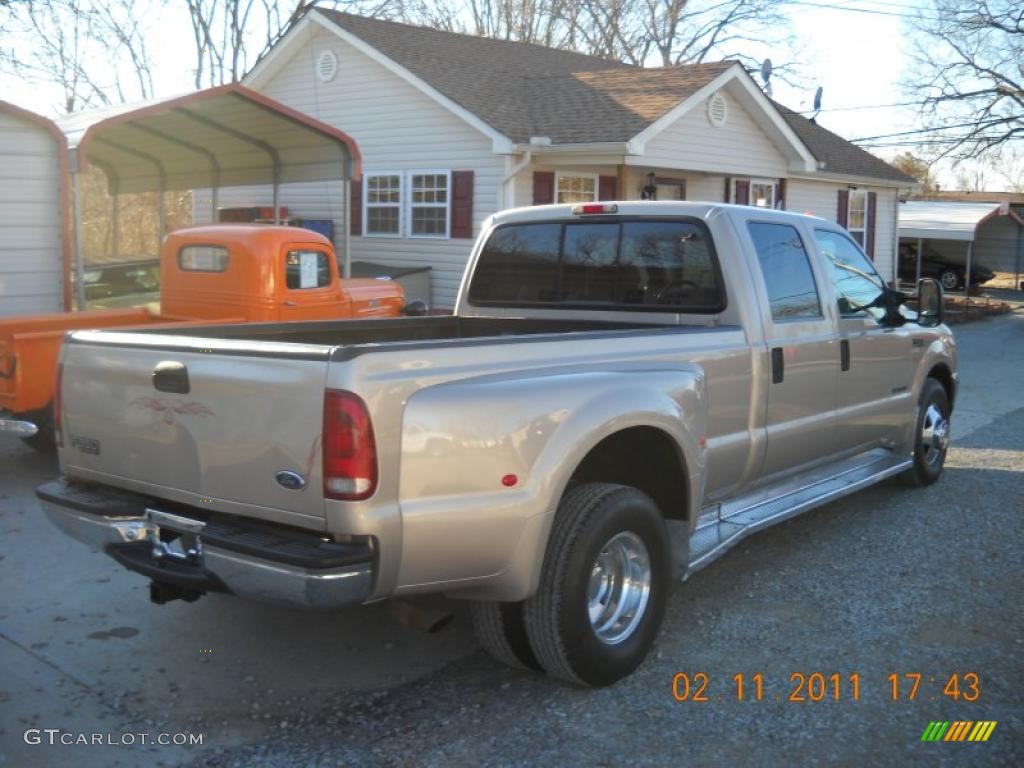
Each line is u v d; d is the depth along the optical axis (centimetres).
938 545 605
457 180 1642
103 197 2641
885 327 649
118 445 394
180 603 507
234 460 353
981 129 2870
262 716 390
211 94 1143
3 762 352
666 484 450
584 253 568
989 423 1043
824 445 592
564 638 389
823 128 2630
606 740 371
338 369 329
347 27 1752
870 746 366
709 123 1741
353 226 1812
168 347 373
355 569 332
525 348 389
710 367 480
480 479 358
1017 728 380
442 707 398
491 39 2119
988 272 3609
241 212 1803
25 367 704
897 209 2617
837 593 523
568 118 1612
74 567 556
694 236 527
